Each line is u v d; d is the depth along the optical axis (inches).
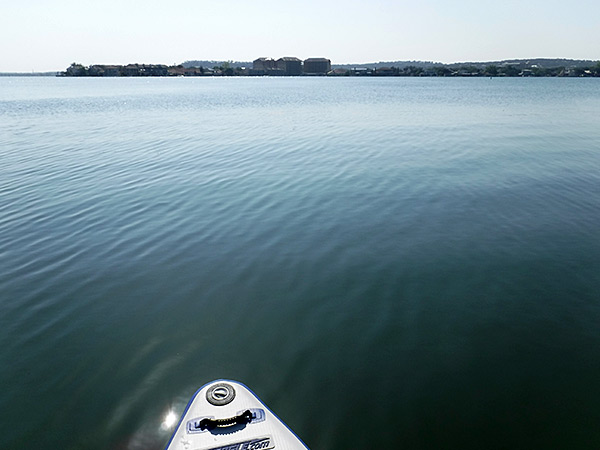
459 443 217.5
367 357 281.3
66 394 253.4
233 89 3818.9
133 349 292.0
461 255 423.5
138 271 399.9
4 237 477.1
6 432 227.6
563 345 291.3
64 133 1203.9
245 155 877.8
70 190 647.1
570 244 444.8
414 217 524.4
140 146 992.9
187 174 732.0
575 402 243.0
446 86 4345.5
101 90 3895.2
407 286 368.2
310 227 497.7
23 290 368.2
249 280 381.7
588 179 677.9
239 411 230.2
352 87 4124.0
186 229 495.2
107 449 217.5
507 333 304.5
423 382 258.8
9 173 750.5
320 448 215.8
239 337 303.4
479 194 609.0
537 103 2117.4
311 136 1103.6
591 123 1342.3
